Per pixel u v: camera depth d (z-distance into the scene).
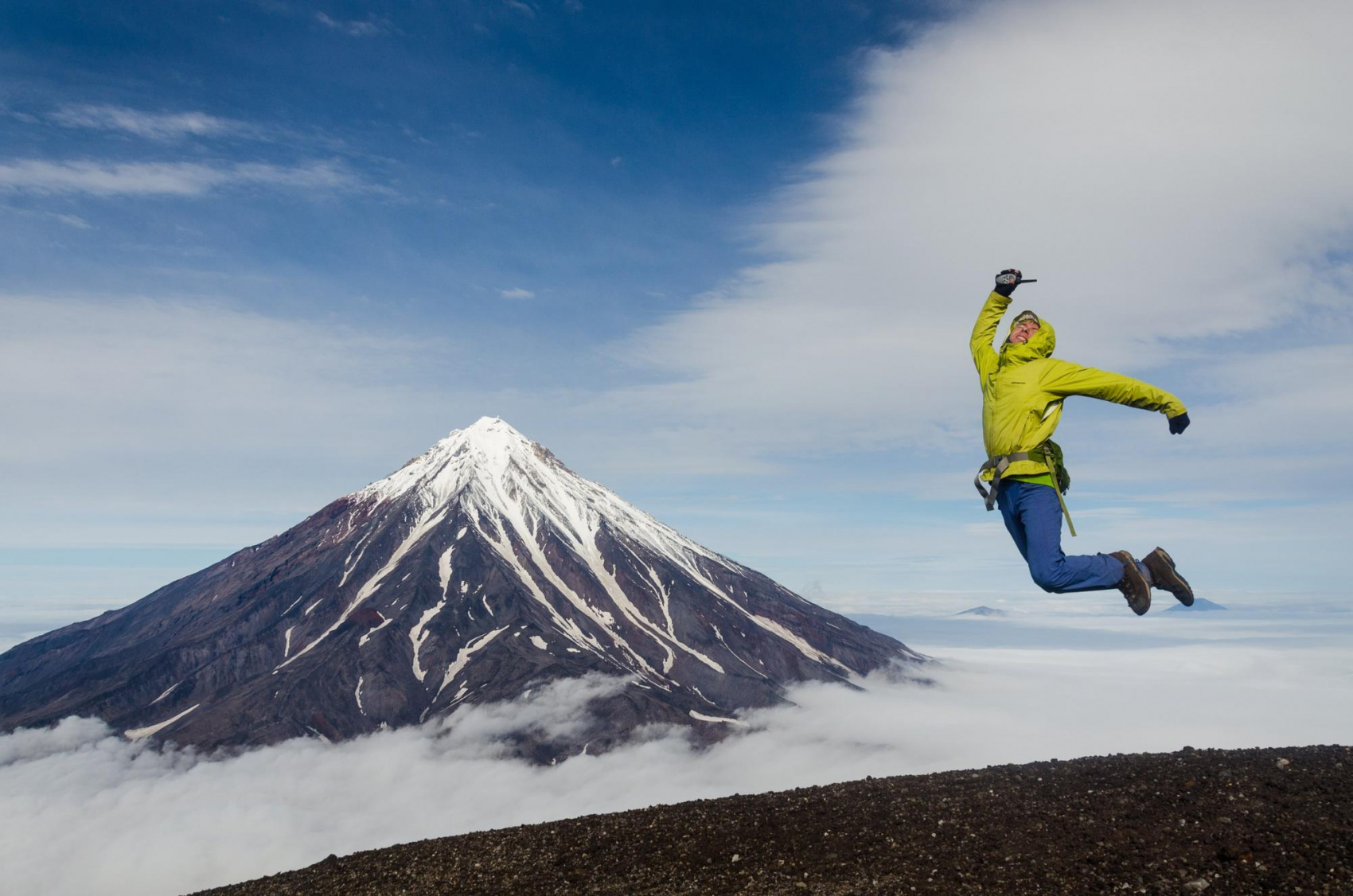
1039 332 9.95
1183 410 9.09
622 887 10.94
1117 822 10.60
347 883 12.71
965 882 9.79
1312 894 8.55
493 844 13.12
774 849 11.23
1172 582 8.89
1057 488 9.45
